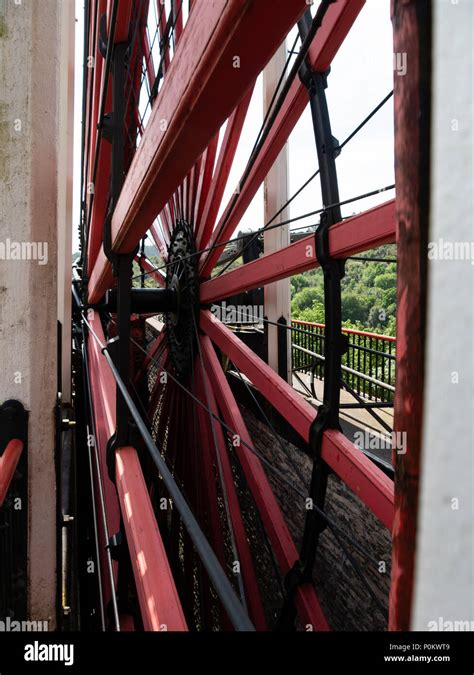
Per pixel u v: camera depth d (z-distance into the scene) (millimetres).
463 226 426
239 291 6336
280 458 7246
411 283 469
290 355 8656
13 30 3342
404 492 486
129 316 4062
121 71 3939
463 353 432
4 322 3473
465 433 433
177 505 1358
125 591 4113
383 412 7336
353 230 4055
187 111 1713
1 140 3371
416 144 452
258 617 5852
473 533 436
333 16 4312
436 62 426
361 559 5340
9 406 3457
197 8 1507
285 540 5617
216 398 7102
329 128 4812
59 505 3855
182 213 8391
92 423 6051
